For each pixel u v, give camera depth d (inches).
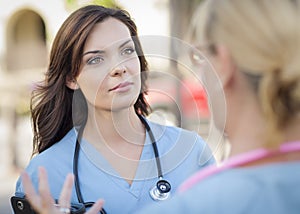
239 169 46.8
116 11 76.4
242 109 48.3
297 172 45.9
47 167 77.0
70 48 75.6
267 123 46.6
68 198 59.5
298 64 44.7
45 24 462.9
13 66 478.6
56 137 81.7
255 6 45.9
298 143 46.7
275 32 45.0
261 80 46.0
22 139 386.6
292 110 46.0
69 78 78.3
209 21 48.1
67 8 237.1
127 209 74.5
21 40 485.7
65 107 80.4
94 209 61.9
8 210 260.1
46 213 56.7
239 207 44.9
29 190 57.3
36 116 82.7
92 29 73.9
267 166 46.6
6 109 397.7
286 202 44.8
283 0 45.6
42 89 81.4
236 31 46.3
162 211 46.3
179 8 222.8
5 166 372.2
